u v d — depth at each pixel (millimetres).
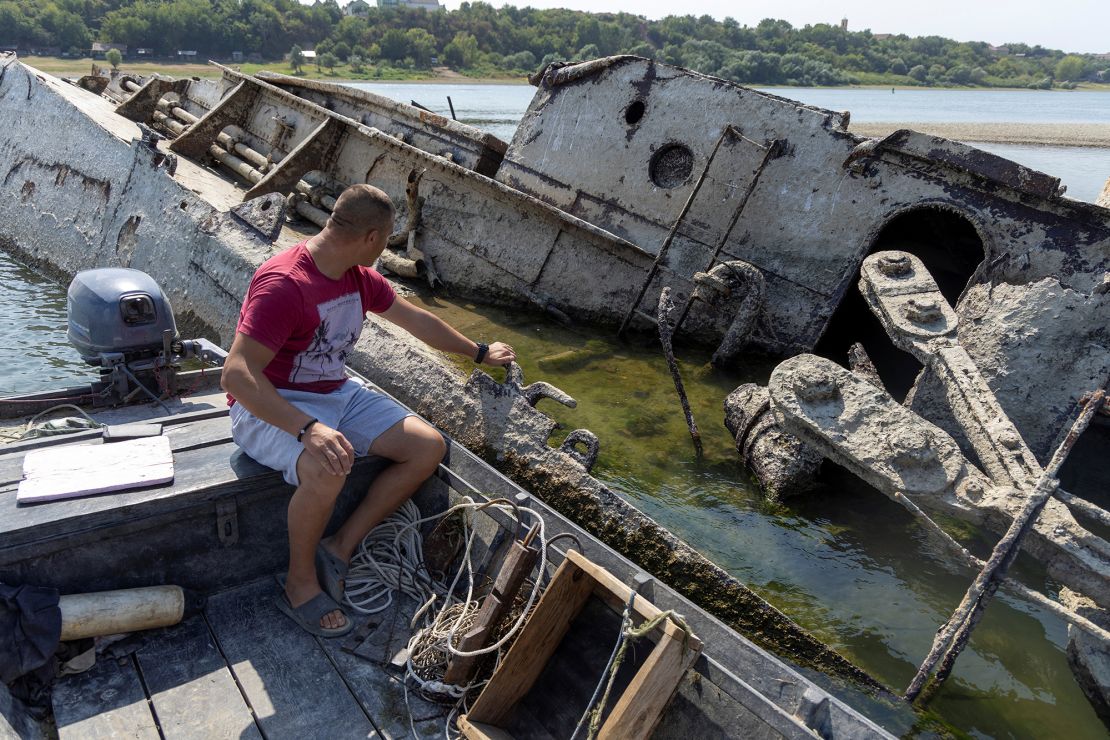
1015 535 3537
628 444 5789
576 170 7750
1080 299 4965
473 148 8492
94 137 9797
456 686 2816
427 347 6844
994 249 5727
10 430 3951
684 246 7086
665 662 2400
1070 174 23859
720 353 6691
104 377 4184
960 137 38906
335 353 3189
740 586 4012
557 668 2818
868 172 6297
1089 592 3625
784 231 6672
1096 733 3604
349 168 9375
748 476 5531
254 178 9820
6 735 2330
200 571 3148
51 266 9859
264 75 10648
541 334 7422
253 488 3127
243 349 2799
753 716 2439
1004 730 3582
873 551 4879
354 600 3248
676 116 7219
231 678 2812
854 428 4234
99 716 2604
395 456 3309
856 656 4008
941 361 4699
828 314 6473
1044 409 4977
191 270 7656
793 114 6660
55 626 2678
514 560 2887
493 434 4855
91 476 2994
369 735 2668
